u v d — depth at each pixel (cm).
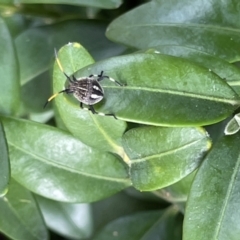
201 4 24
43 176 24
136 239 27
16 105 25
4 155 22
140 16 25
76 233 29
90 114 22
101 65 21
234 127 21
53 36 29
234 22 24
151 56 21
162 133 22
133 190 29
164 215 27
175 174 22
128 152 22
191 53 23
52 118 29
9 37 25
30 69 28
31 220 25
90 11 30
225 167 21
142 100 21
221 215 21
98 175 24
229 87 21
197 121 21
